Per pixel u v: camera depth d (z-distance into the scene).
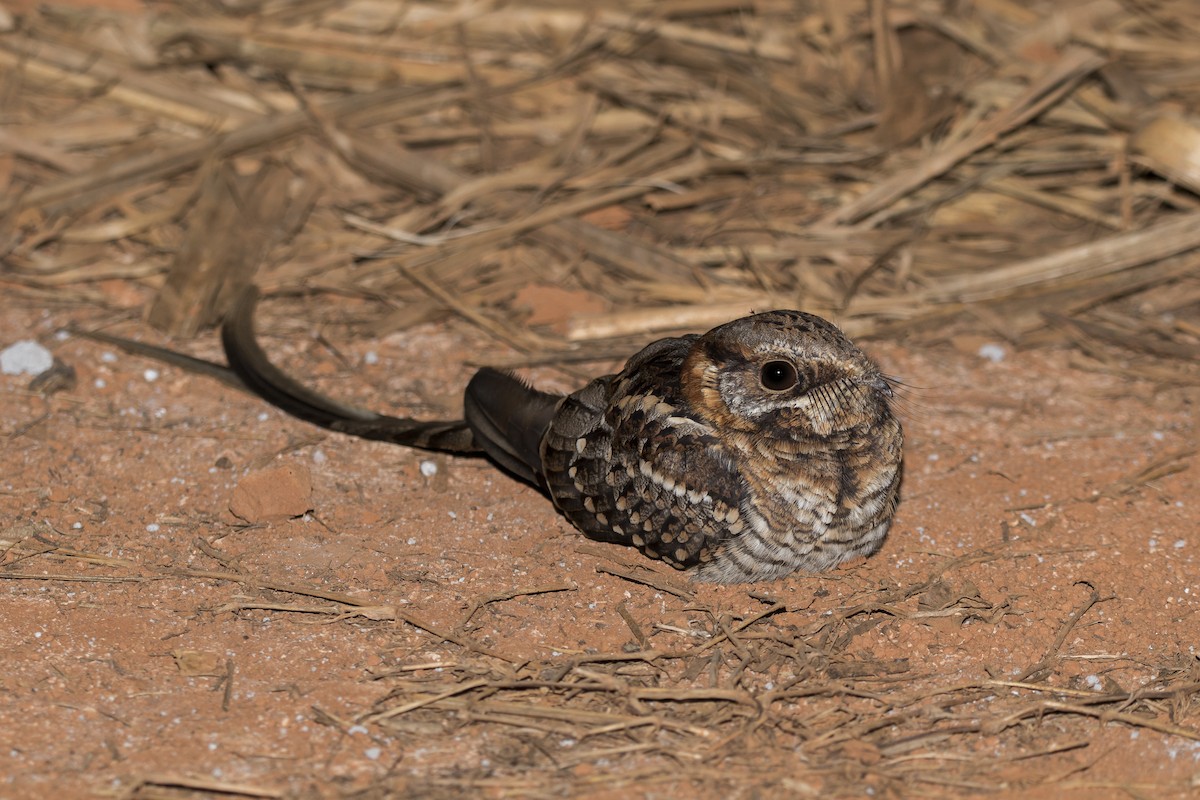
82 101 13.77
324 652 7.85
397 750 7.07
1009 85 13.77
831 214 12.87
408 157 13.16
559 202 12.92
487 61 14.33
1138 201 13.10
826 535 8.28
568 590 8.55
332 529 9.09
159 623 8.04
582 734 7.23
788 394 8.04
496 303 12.07
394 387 10.96
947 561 8.91
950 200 13.23
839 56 14.37
